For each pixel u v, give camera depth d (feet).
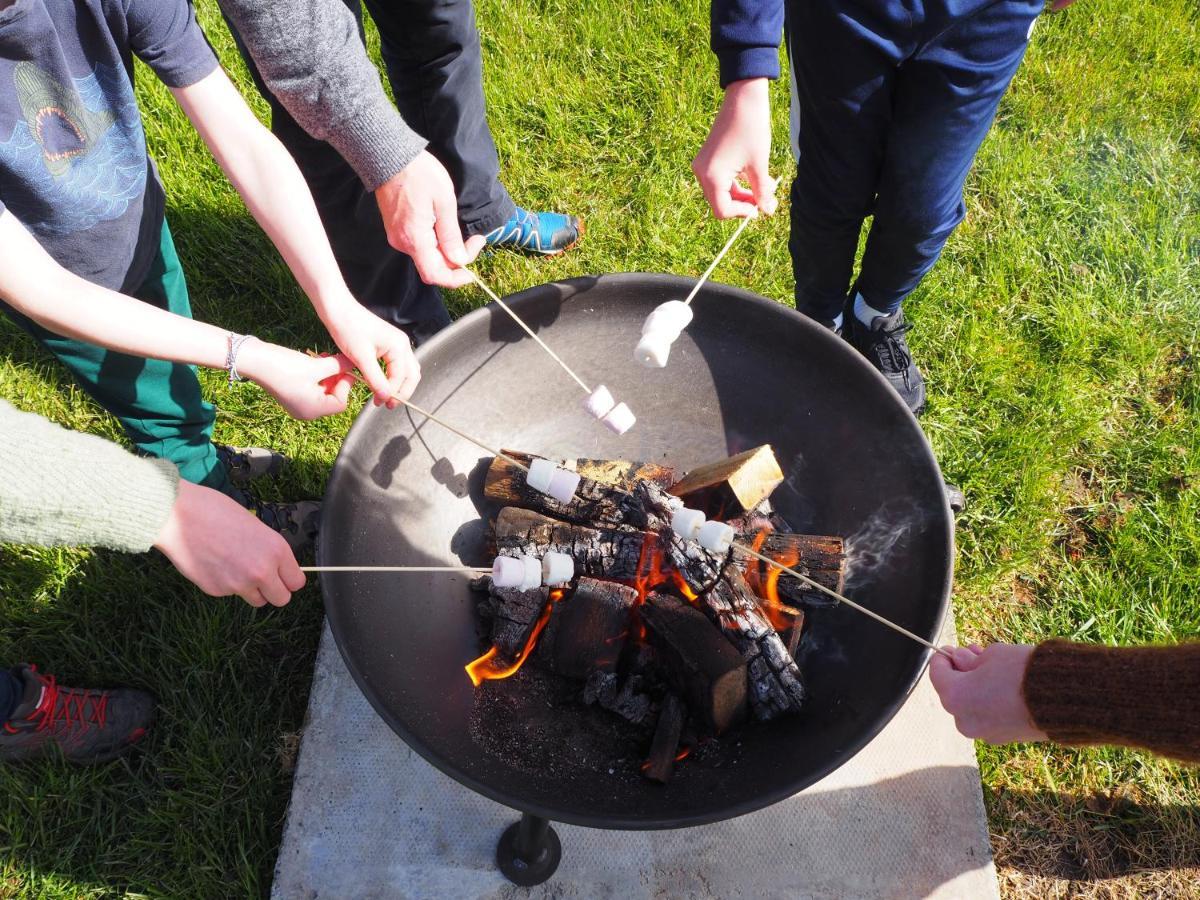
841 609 5.73
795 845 6.46
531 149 10.57
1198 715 3.61
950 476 8.52
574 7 11.39
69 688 6.91
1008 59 6.01
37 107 4.69
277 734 7.13
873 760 6.72
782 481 6.33
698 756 5.40
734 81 6.07
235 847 6.73
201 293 9.46
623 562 5.80
